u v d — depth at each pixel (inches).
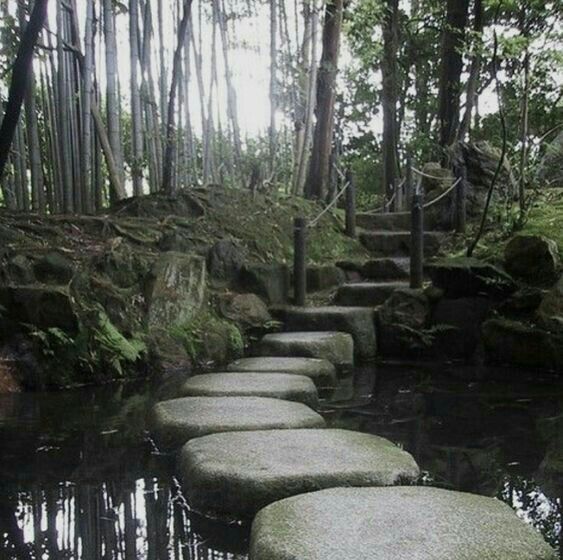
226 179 366.9
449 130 406.9
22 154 245.0
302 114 395.2
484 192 297.1
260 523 71.1
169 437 110.5
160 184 294.7
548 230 239.3
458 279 216.5
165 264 204.5
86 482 94.4
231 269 240.4
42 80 263.4
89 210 250.2
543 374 188.1
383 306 226.4
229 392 139.8
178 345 195.0
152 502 87.0
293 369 171.0
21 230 197.5
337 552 62.3
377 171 608.4
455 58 403.9
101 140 258.2
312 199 353.1
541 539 66.6
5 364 161.2
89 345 172.7
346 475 85.5
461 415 137.3
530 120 326.3
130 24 260.5
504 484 92.0
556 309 194.2
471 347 213.9
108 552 70.7
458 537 66.2
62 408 142.1
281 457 92.0
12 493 90.0
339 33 358.6
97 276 191.9
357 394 161.2
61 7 240.4
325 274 261.3
